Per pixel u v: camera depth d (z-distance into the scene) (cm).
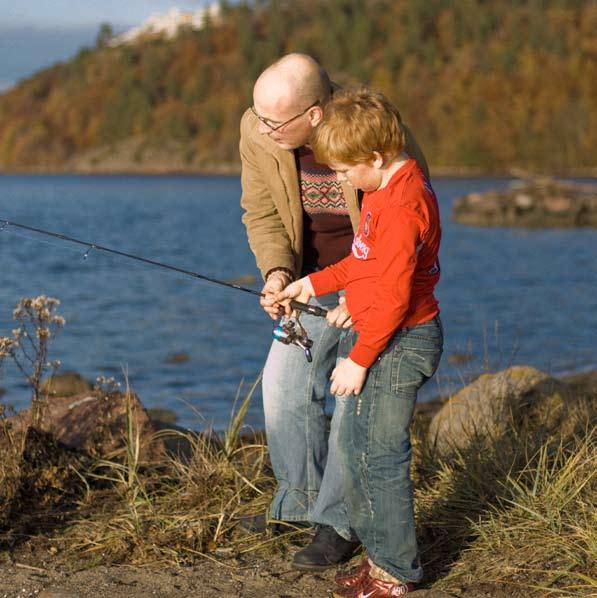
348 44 19938
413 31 18812
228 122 18800
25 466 415
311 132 349
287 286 348
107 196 7638
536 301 1698
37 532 379
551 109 15475
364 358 300
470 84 16438
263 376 385
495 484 393
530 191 4081
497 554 344
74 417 475
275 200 370
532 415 522
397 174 297
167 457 447
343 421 319
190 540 369
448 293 1820
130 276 2069
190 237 3403
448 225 3941
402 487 312
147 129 19912
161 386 989
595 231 3638
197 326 1394
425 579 333
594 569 329
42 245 2814
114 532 374
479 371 905
